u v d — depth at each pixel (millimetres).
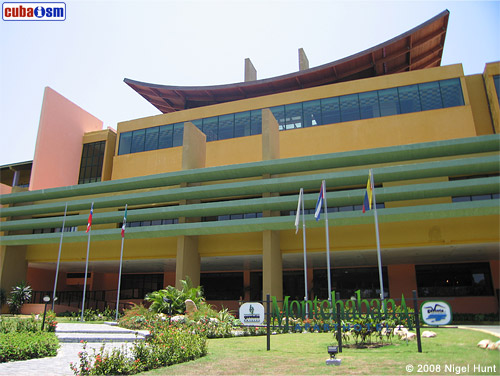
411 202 25766
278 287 26938
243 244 29422
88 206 33375
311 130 31828
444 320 10281
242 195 29422
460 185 23297
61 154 40688
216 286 39875
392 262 33000
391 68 42438
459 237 24578
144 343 10508
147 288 43156
